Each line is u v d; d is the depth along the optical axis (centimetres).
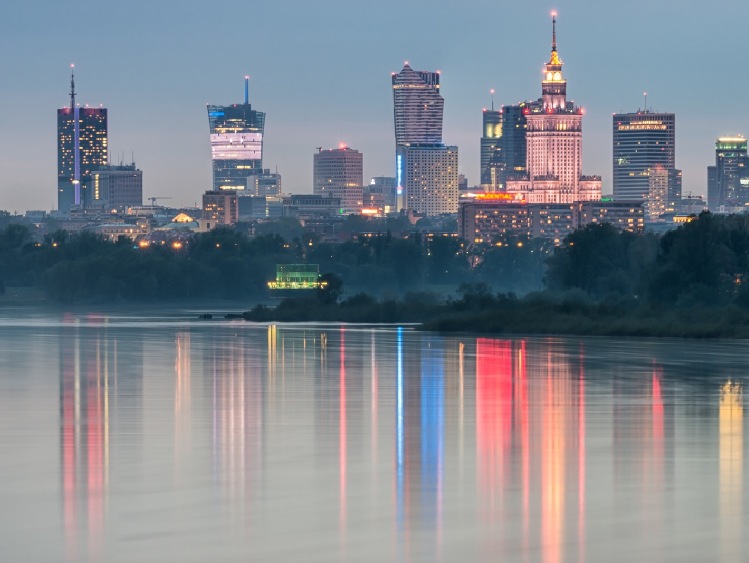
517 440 16000
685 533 10519
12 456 14638
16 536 10400
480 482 12875
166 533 10519
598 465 13950
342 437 16300
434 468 13750
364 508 11556
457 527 10762
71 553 9825
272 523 10906
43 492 12306
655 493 12262
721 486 12631
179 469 13688
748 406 19950
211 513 11325
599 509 11494
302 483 12812
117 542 10194
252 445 15550
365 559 9694
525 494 12225
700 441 15875
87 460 14338
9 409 19725
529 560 9669
